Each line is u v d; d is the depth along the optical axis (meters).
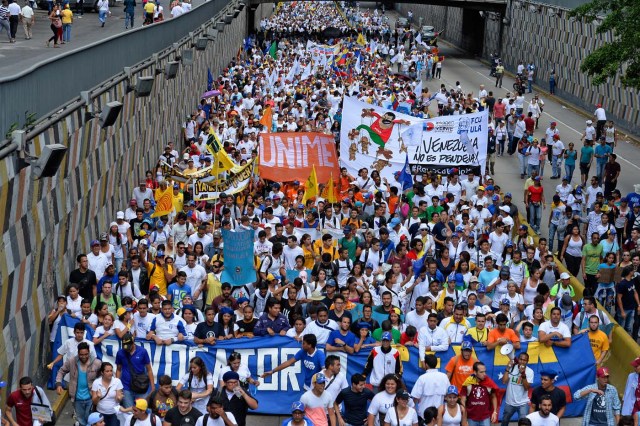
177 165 27.28
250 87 41.69
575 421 16.91
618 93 46.31
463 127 28.28
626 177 35.78
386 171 28.75
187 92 37.59
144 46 28.25
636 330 19.92
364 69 53.78
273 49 56.97
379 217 22.86
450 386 14.59
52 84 18.33
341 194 26.36
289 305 18.09
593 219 24.25
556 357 17.03
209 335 16.48
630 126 44.72
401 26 93.31
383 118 28.59
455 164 28.47
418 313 17.28
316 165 27.33
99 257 19.09
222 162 24.47
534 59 63.03
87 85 21.27
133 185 26.41
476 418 15.25
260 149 27.34
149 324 16.52
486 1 72.31
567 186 27.11
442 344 16.50
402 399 14.05
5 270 15.31
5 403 15.42
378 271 19.91
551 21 58.66
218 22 48.03
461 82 63.25
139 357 15.62
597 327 17.27
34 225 16.89
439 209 23.73
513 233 25.38
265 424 16.42
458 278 19.11
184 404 13.46
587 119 48.75
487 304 18.72
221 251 20.33
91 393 15.20
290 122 34.00
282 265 19.94
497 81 60.81
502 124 38.69
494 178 35.09
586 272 21.92
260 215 23.52
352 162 29.08
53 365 16.72
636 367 14.98
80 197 20.30
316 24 99.38
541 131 44.59
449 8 93.69
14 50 31.70
